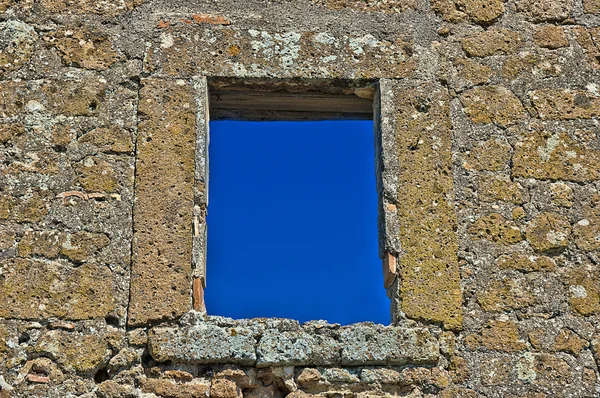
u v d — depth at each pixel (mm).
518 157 7730
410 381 6969
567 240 7480
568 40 8203
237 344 6938
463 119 7840
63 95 7660
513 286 7312
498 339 7133
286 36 7953
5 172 7395
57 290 7082
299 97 8055
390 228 7418
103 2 8008
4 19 7895
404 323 7137
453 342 7098
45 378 6852
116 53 7840
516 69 8055
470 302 7250
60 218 7289
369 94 8008
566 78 8055
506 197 7594
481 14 8227
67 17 7930
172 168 7484
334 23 8047
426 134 7738
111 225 7309
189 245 7293
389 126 7727
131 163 7500
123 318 7047
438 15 8211
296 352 6949
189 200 7406
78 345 6941
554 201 7605
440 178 7609
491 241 7445
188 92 7715
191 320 7043
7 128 7527
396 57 7973
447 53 8062
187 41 7883
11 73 7723
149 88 7711
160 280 7164
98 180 7422
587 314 7254
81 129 7566
